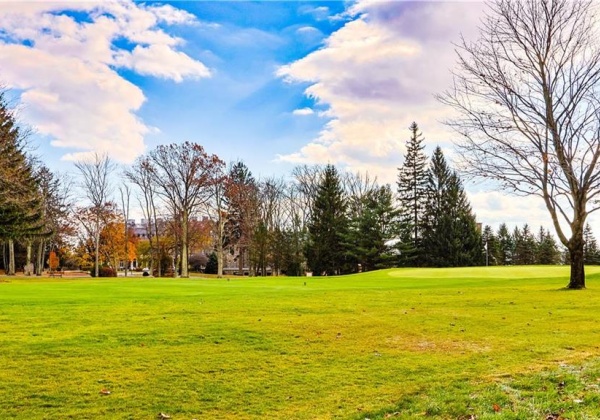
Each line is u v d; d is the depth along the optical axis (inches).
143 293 684.7
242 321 437.1
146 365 305.1
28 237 1635.1
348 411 234.8
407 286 866.8
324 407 240.7
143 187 2089.1
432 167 2571.4
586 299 570.3
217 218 2269.9
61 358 314.5
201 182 1931.6
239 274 2583.7
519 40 716.7
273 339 374.0
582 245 714.2
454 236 2400.3
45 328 394.0
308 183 2632.9
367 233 2284.7
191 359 319.3
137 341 359.6
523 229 3280.0
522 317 462.6
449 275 1224.8
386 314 486.0
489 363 307.6
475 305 544.1
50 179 2128.4
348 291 729.0
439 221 2447.1
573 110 693.9
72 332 381.1
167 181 1937.7
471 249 2420.0
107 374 286.8
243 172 2721.5
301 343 363.9
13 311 468.8
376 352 340.2
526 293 652.7
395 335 391.2
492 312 494.6
